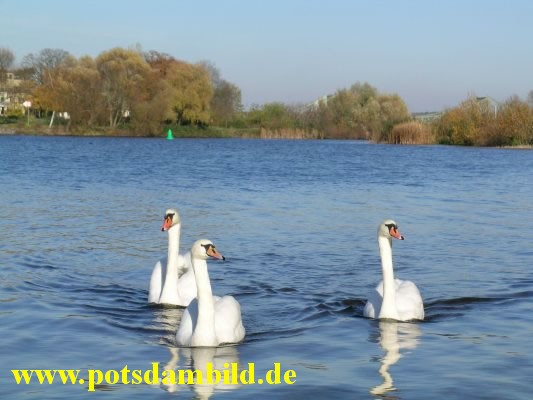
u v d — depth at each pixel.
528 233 24.67
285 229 24.84
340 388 9.83
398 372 10.48
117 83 116.69
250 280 16.95
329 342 12.08
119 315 13.76
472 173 51.94
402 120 107.00
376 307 13.74
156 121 120.44
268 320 13.55
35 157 64.88
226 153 78.62
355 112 134.00
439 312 14.20
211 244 11.92
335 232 24.36
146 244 21.67
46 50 141.25
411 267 18.80
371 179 46.31
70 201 32.12
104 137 118.06
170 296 14.51
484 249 21.55
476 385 9.90
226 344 11.97
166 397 9.49
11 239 21.95
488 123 93.75
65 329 12.64
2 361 10.82
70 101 116.12
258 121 140.50
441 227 26.02
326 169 55.06
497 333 12.59
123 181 42.78
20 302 14.45
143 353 11.43
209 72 133.38
